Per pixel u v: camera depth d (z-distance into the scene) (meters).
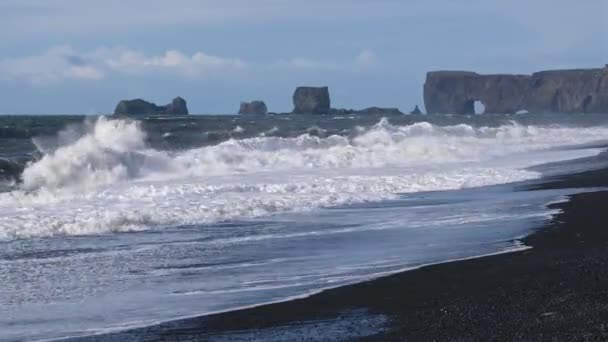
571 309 33.75
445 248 50.31
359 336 31.48
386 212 66.75
